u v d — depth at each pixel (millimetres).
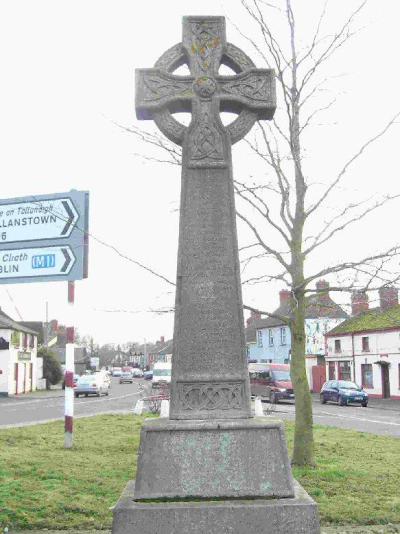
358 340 47000
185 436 4816
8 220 12922
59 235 12508
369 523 6738
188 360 5242
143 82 5785
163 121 5773
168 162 10031
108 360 172125
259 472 4762
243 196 10484
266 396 35625
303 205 10500
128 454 11227
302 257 10461
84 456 10898
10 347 45812
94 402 33375
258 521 4512
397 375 41969
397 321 10906
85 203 12414
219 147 5609
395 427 20203
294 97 10008
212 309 5332
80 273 12367
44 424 17469
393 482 8852
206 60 5824
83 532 6367
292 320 10586
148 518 4480
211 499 4699
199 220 5477
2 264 12945
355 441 14156
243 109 5832
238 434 4820
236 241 5457
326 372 51562
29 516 6766
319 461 10812
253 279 10414
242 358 5246
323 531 6395
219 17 5895
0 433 14555
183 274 5398
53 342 63562
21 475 8953
